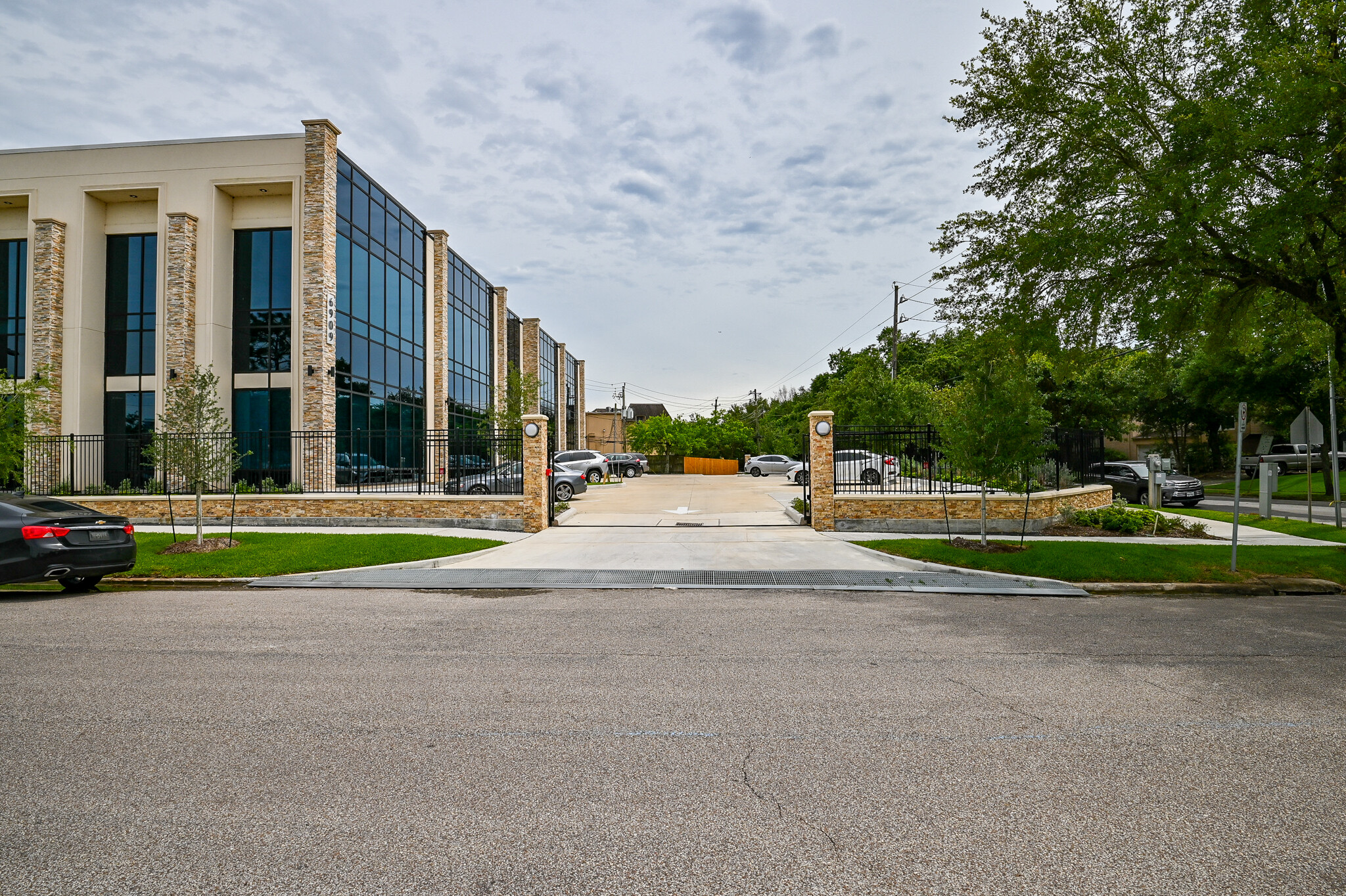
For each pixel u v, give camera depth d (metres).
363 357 25.44
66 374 23.05
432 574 11.48
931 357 50.09
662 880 2.89
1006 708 5.02
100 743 4.33
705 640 7.12
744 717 4.82
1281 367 29.83
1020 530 15.61
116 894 2.78
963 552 12.42
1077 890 2.82
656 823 3.36
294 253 23.14
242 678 5.74
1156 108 11.77
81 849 3.12
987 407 12.83
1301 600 9.83
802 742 4.38
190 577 11.28
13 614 8.57
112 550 10.13
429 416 30.88
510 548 14.15
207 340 22.84
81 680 5.67
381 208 26.89
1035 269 12.44
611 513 20.64
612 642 7.02
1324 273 11.64
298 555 12.50
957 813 3.47
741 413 77.12
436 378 31.59
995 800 3.60
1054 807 3.53
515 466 18.58
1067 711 4.95
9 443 16.20
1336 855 3.08
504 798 3.62
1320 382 19.41
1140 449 55.59
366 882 2.88
